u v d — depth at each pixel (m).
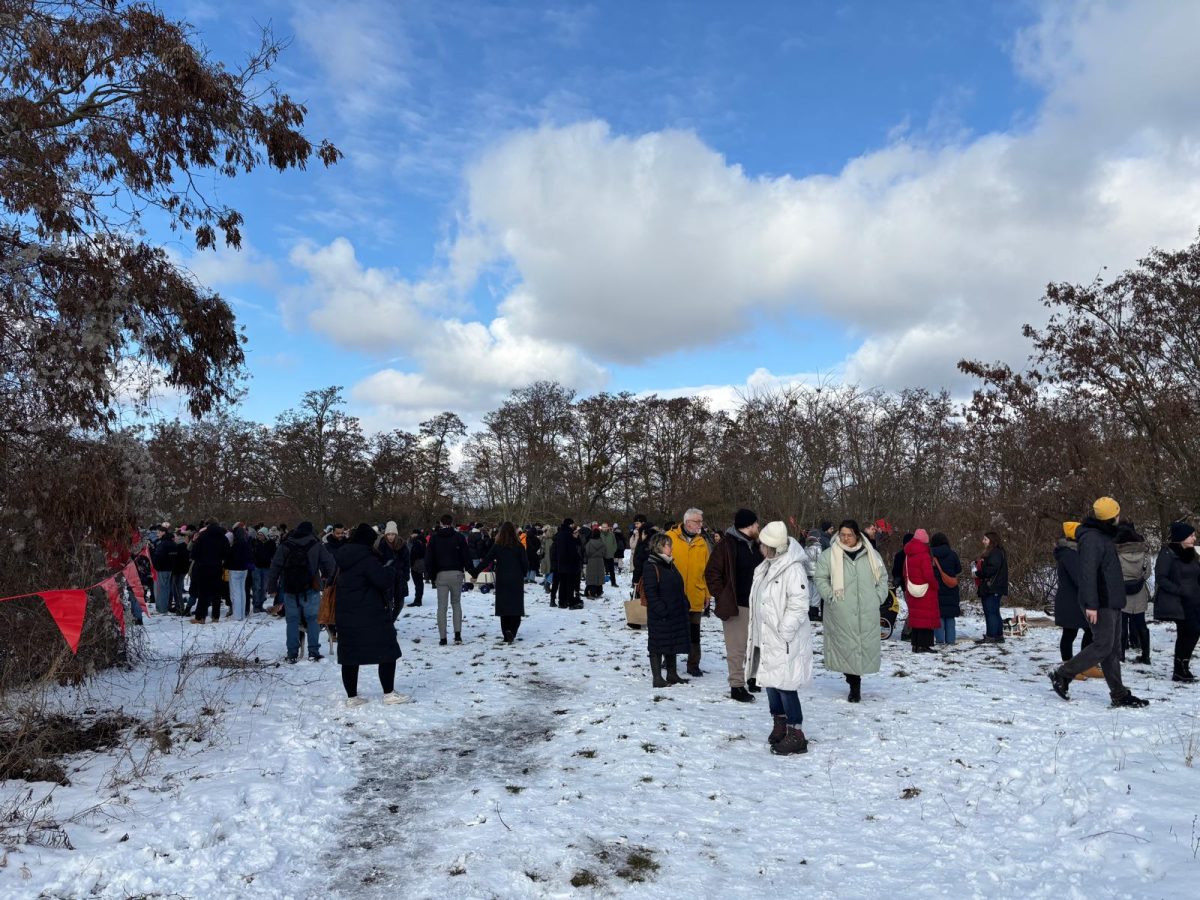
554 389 59.06
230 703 7.80
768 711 7.45
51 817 4.64
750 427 30.78
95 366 7.67
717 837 4.58
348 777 5.90
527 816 4.93
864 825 4.71
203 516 35.50
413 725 7.29
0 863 3.96
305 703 7.97
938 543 11.61
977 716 6.84
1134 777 4.85
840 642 7.64
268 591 10.49
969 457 22.14
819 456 28.91
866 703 7.60
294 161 9.26
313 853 4.54
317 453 50.50
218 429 39.94
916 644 10.94
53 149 7.50
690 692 8.29
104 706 7.39
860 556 7.67
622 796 5.25
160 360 8.45
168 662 9.84
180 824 4.62
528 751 6.49
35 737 6.02
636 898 3.86
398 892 4.02
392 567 11.83
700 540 9.57
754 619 6.39
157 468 9.24
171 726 6.87
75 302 7.50
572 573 17.27
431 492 59.94
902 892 3.82
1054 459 19.70
